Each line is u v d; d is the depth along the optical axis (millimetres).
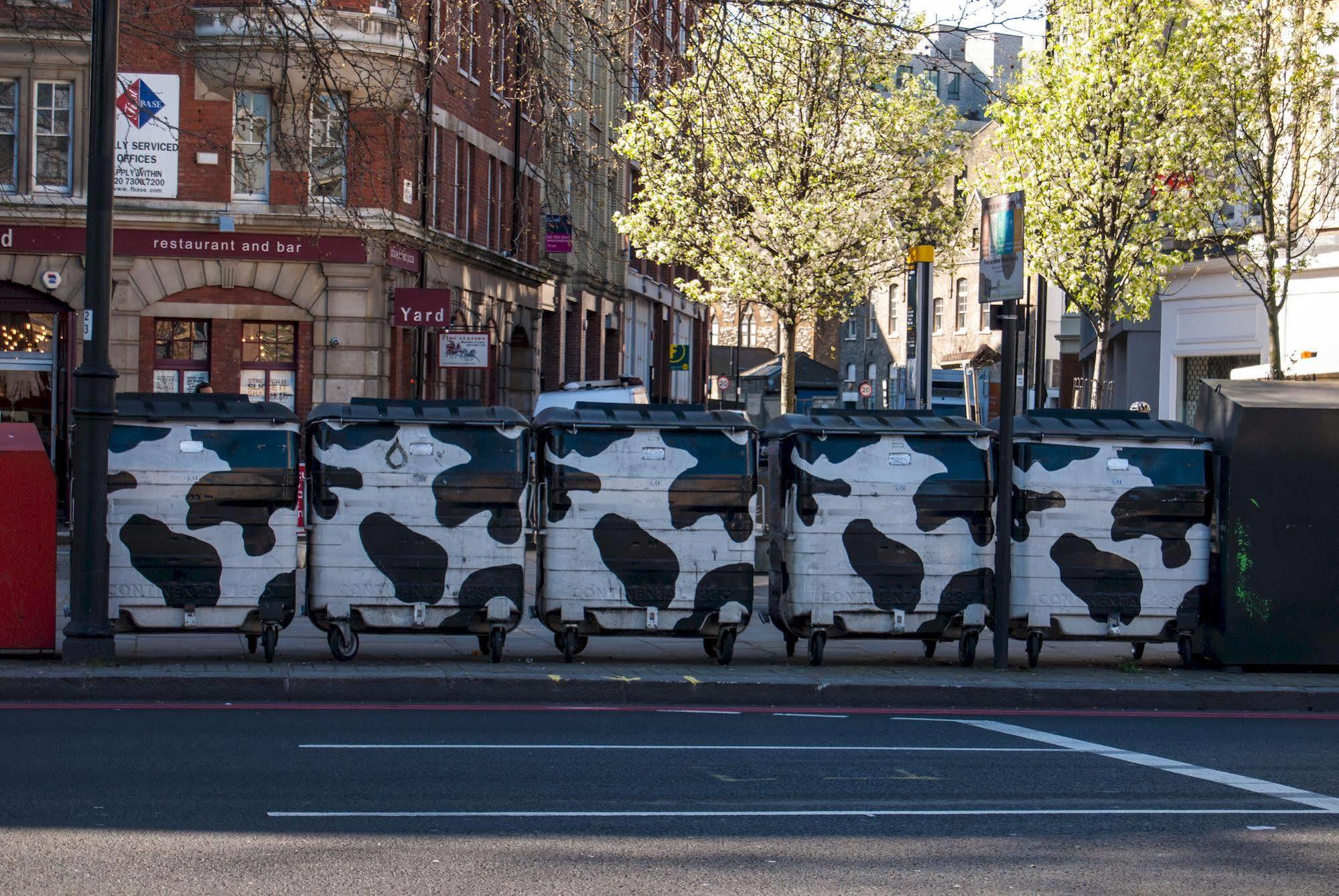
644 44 14680
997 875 6492
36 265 28547
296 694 11469
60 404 28828
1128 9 27062
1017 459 13375
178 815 7246
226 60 26312
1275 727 11375
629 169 47688
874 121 26875
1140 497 13344
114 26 11727
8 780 8008
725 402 57719
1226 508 13258
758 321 107875
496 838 6922
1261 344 29547
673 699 11891
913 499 13227
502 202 37062
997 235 12875
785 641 14273
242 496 12367
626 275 50094
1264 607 13234
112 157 11773
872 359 81500
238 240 28688
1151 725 11297
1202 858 6863
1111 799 8211
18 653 12086
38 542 11945
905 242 35406
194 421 12391
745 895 6066
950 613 13289
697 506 13031
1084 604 13305
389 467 12625
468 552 12711
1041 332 37531
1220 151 26516
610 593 12898
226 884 6035
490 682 11742
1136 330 34781
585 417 13023
